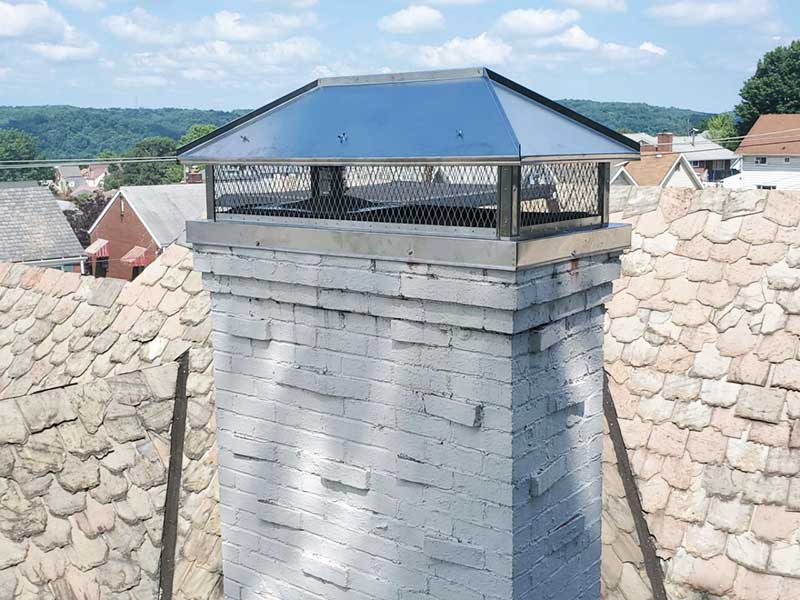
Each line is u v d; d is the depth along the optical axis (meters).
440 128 3.19
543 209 3.29
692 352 4.97
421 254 3.19
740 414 4.61
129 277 44.03
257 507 3.95
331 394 3.59
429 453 3.36
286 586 3.91
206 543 4.38
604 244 3.43
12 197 44.62
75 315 6.65
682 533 4.45
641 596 4.43
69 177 122.06
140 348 5.92
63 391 4.41
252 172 3.76
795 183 60.41
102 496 4.25
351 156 3.30
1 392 6.53
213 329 3.96
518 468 3.21
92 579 4.05
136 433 4.52
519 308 3.04
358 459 3.57
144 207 43.72
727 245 5.27
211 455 4.60
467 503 3.30
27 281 7.29
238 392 3.91
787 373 4.60
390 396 3.43
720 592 4.23
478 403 3.22
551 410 3.37
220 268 3.82
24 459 4.12
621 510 4.64
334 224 3.48
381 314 3.38
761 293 4.96
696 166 72.56
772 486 4.33
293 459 3.78
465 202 3.17
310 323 3.62
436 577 3.43
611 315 5.37
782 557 4.13
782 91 81.19
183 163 3.88
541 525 3.38
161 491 4.44
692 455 4.63
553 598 3.51
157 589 4.20
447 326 3.24
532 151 2.99
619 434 4.84
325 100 3.68
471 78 3.34
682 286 5.26
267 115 3.81
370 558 3.60
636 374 5.07
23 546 3.94
